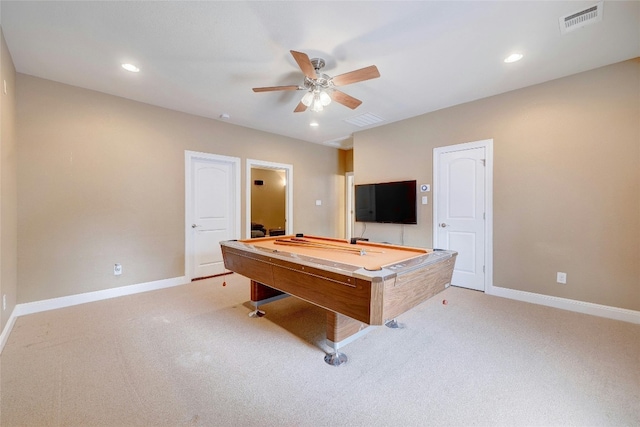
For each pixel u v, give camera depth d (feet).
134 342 7.38
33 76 9.42
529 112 10.30
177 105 12.18
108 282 10.96
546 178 9.96
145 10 6.35
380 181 15.21
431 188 13.15
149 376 5.92
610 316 8.82
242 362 6.47
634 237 8.47
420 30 7.11
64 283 10.02
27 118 9.32
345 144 20.26
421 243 13.56
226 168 14.94
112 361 6.48
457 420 4.74
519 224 10.59
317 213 19.70
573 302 9.48
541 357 6.61
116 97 11.11
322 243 9.58
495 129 11.12
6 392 5.36
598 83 8.96
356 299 5.39
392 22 6.81
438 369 6.20
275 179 27.99
